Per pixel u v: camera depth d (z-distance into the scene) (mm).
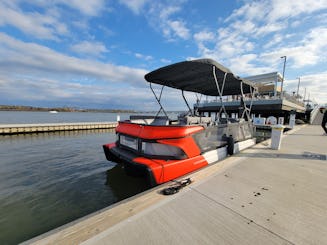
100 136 13703
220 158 4395
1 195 3703
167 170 2955
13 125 13750
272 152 5082
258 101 15391
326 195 2428
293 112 13781
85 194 3777
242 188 2633
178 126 3350
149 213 1955
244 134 6070
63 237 1567
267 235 1624
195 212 1986
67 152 7734
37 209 3193
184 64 3664
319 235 1625
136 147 3553
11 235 2510
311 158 4434
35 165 5766
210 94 7395
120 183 4328
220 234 1635
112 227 1712
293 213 1987
